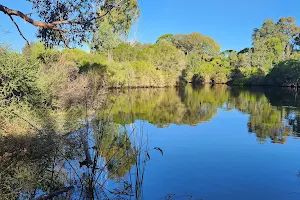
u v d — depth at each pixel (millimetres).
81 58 22234
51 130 5840
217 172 5840
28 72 7695
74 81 11297
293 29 64812
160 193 4742
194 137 9008
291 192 4957
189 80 47125
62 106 9820
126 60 32312
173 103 19094
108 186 4250
